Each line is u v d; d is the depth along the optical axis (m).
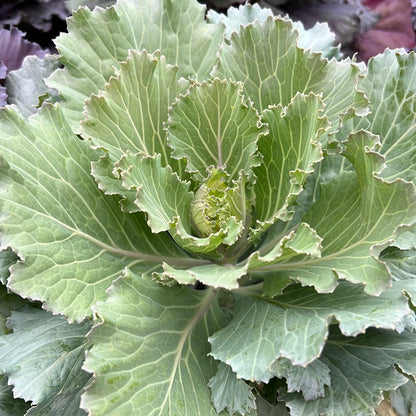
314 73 0.37
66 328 0.34
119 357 0.27
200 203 0.35
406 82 0.37
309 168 0.30
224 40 0.40
